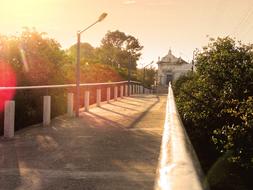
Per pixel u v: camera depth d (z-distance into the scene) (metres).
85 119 15.04
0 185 5.86
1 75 18.25
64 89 19.36
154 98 31.91
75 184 5.94
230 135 8.57
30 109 14.01
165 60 101.62
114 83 28.77
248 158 8.40
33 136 10.65
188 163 1.51
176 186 1.22
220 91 12.08
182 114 13.50
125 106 22.09
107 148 8.98
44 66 19.41
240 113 9.13
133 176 6.43
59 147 9.03
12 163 7.33
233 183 8.52
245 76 11.67
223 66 12.26
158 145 9.41
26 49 19.52
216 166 9.37
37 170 6.79
